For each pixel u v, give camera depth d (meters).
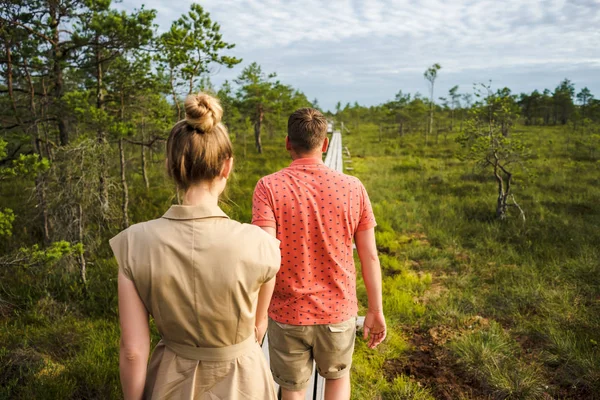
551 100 48.16
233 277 1.21
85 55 7.96
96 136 7.69
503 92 10.60
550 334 4.89
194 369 1.24
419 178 15.97
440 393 4.11
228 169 1.34
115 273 7.27
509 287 6.28
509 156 10.38
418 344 5.00
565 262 7.16
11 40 7.00
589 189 12.89
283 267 1.78
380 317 1.95
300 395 1.96
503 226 9.45
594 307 5.59
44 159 5.15
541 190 13.14
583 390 4.05
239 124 23.67
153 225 1.25
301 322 1.79
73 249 5.46
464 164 19.08
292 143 1.88
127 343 1.18
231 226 1.28
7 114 7.79
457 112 40.38
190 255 1.20
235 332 1.26
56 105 7.58
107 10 7.31
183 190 1.30
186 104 1.25
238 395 1.26
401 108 37.12
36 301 6.21
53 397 4.12
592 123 29.48
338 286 1.81
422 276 7.07
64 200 6.98
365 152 25.38
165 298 1.19
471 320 5.47
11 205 10.25
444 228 9.45
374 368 4.45
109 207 7.79
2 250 7.95
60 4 7.07
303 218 1.76
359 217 1.85
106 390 4.27
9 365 4.55
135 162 14.20
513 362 4.41
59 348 5.18
